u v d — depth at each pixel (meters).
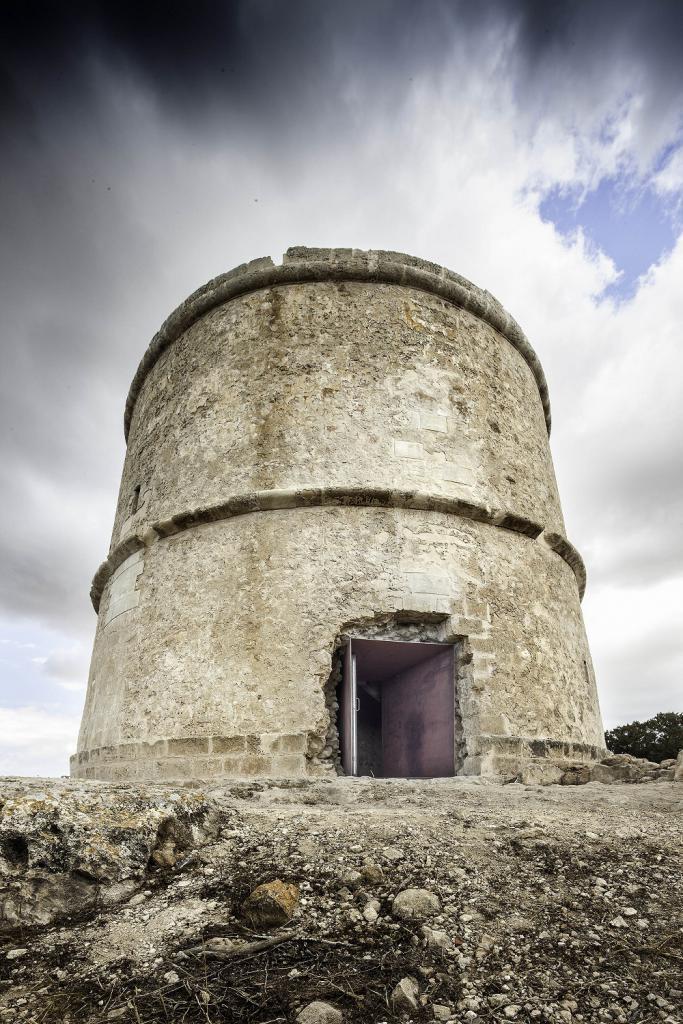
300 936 3.28
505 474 10.41
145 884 3.79
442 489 9.54
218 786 7.00
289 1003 2.80
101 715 9.56
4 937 3.35
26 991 2.90
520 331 12.44
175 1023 2.68
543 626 9.56
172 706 8.57
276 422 9.72
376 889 3.73
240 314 10.89
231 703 8.20
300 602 8.53
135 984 2.94
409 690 10.21
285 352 10.22
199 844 4.22
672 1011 2.76
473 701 8.45
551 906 3.61
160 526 9.78
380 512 9.13
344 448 9.52
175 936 3.31
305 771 7.66
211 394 10.48
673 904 3.63
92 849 3.77
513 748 8.33
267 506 9.16
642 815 5.34
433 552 9.04
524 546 9.95
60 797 4.04
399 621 8.75
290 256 11.02
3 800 4.01
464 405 10.45
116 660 9.64
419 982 2.97
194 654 8.70
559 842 4.43
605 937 3.31
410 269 10.92
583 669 10.12
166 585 9.44
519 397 11.59
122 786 4.80
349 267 10.79
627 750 16.98
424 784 7.07
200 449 10.17
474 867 4.03
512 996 2.87
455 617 8.77
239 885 3.75
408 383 10.12
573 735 9.16
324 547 8.84
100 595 12.04
